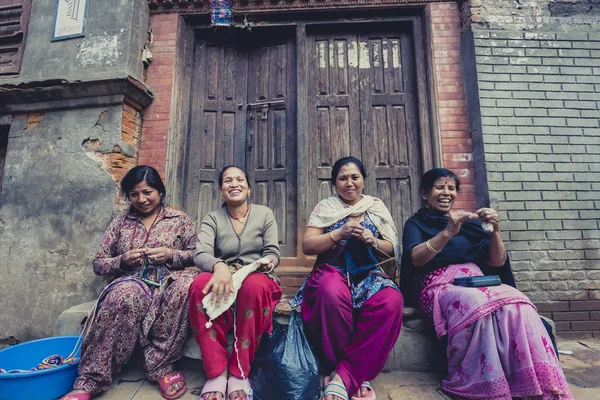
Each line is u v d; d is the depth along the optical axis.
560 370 1.56
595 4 3.20
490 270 2.16
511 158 2.93
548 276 2.75
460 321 1.74
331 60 3.54
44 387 1.63
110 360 1.75
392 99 3.43
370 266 1.92
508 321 1.66
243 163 3.44
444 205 2.16
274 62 3.60
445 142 3.15
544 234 2.81
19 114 3.30
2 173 3.55
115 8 3.32
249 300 1.70
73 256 2.95
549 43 3.13
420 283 2.11
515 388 1.59
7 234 3.09
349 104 3.44
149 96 3.30
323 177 3.32
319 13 3.47
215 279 1.66
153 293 1.92
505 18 3.17
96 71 3.21
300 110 3.38
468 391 1.66
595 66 3.10
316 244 1.93
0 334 2.93
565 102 3.04
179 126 3.36
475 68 3.07
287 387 1.54
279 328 1.85
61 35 3.38
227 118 3.54
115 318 1.76
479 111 3.01
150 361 1.82
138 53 3.31
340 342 1.73
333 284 1.78
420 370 2.07
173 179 3.23
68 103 3.19
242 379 1.60
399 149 3.34
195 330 1.73
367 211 2.08
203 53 3.62
